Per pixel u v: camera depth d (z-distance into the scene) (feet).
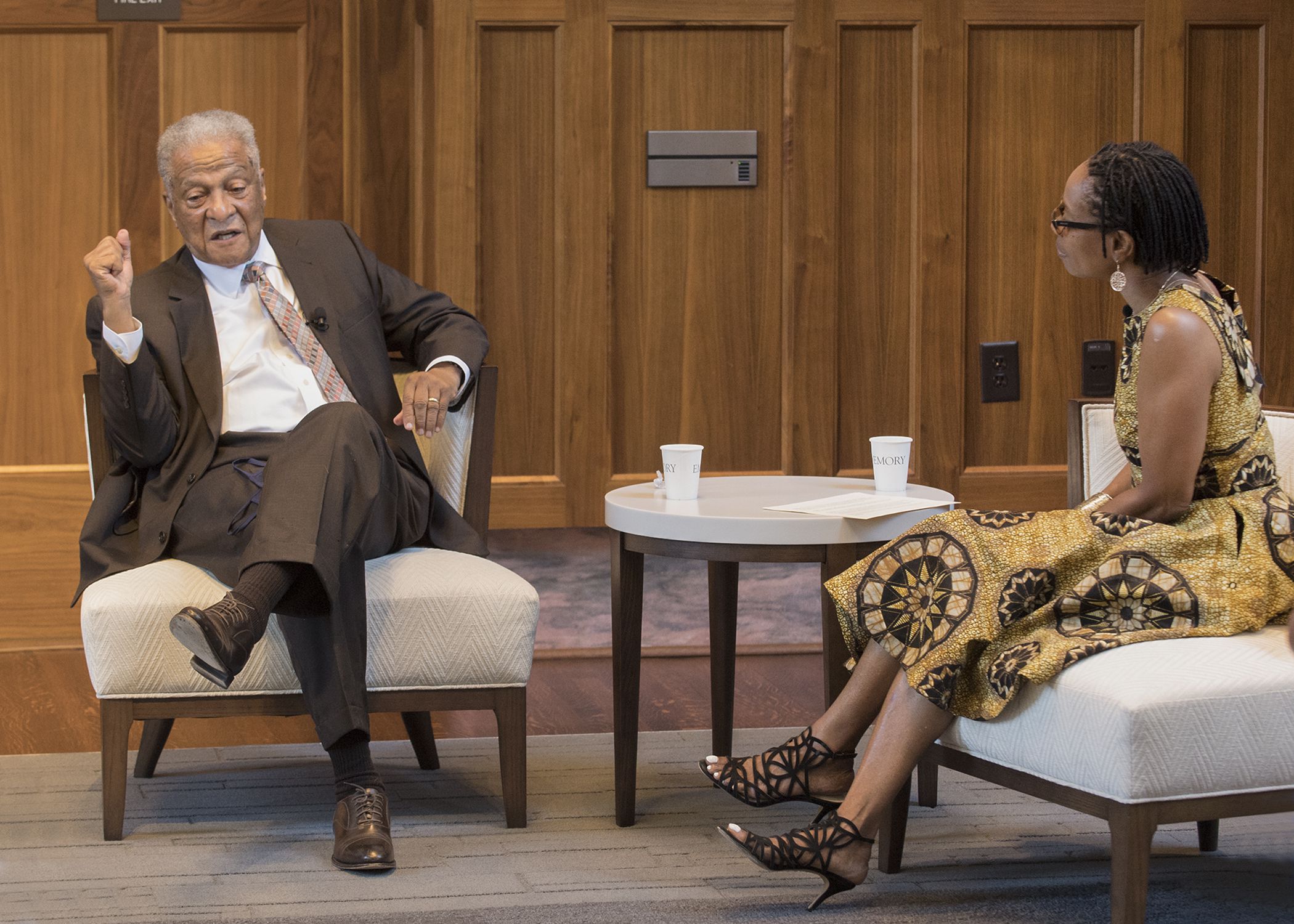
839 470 21.34
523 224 20.66
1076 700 9.73
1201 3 20.86
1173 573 10.46
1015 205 21.16
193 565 13.01
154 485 13.70
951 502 12.46
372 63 20.86
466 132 20.30
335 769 12.33
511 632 12.78
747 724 17.03
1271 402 21.43
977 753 10.69
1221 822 13.20
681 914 10.84
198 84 20.74
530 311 20.80
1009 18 20.72
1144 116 20.98
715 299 21.01
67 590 21.29
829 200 20.84
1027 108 20.98
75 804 13.73
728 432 21.22
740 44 20.65
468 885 11.50
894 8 20.61
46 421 21.03
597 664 20.22
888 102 20.89
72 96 20.59
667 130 20.71
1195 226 10.99
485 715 17.47
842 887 10.69
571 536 21.22
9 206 20.63
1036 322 21.34
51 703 18.04
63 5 20.36
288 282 14.87
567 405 20.84
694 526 12.03
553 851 12.39
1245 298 21.45
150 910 10.86
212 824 13.12
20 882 11.48
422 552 13.75
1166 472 10.63
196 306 14.19
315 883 11.50
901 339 21.27
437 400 13.76
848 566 11.87
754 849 10.50
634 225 20.81
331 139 20.95
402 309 15.33
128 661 12.28
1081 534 10.67
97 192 20.76
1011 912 10.85
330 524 11.75
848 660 12.37
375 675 12.57
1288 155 21.18
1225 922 10.55
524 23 20.26
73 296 20.90
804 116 20.70
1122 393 11.35
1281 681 9.60
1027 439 21.47
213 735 16.61
